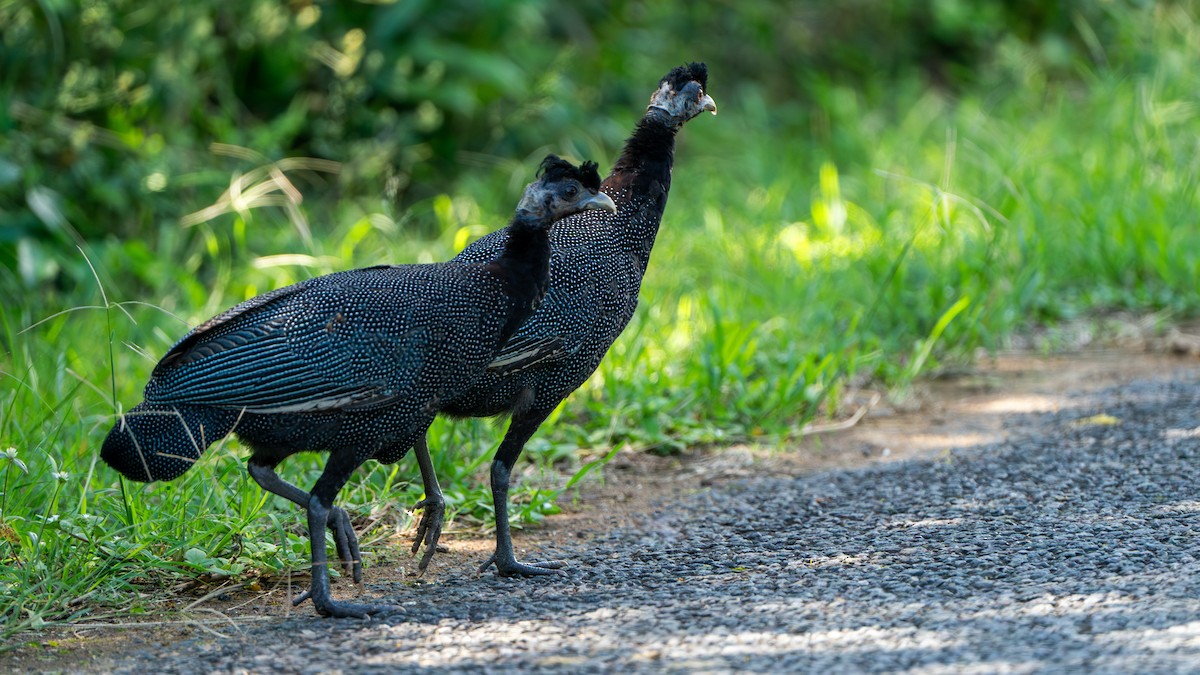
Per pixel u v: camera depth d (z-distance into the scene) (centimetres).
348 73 1650
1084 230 1488
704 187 1773
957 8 2253
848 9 2308
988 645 624
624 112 1966
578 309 798
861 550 802
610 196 844
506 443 818
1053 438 1035
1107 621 647
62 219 1390
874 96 2138
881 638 642
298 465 952
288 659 657
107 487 891
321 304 718
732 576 770
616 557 828
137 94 1493
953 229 1420
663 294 1327
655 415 1082
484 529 899
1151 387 1153
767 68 2239
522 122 1828
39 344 1172
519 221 750
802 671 604
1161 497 871
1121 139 1717
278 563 800
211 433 709
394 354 718
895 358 1259
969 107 1947
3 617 720
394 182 1355
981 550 783
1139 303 1399
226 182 1532
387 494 894
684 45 2209
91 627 714
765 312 1319
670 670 612
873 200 1675
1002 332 1320
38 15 1497
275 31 1645
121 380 1159
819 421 1129
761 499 934
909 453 1035
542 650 650
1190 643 608
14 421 948
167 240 1416
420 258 1317
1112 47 2203
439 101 1755
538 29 2012
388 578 806
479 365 751
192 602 760
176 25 1584
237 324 716
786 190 1745
